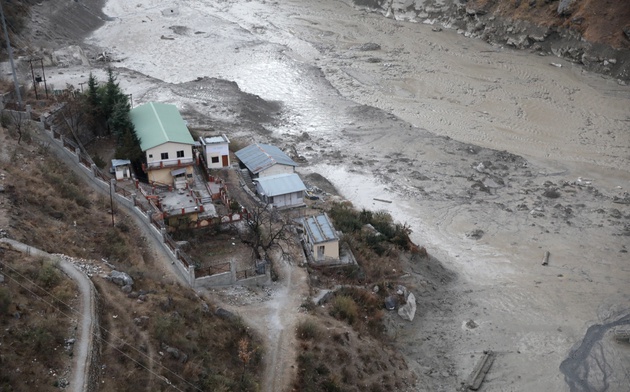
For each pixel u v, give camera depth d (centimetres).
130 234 4866
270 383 3722
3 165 4922
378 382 4156
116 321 3516
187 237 5066
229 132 8038
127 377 3153
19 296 3316
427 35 12438
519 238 6334
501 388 4403
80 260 4016
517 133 8600
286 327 4212
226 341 3888
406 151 8106
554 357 4712
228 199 5644
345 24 13238
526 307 5309
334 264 5178
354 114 9150
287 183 6156
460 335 4944
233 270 4553
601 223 6575
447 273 5747
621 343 4850
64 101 6494
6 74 8469
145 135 6050
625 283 5625
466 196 7112
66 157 5697
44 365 2961
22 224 4141
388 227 6069
